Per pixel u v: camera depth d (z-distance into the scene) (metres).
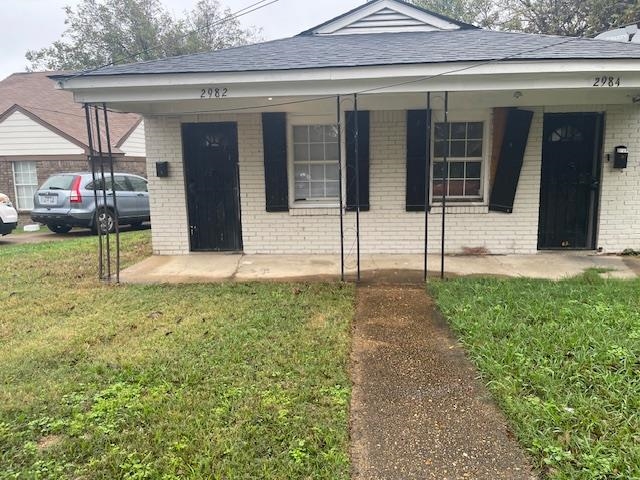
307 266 7.21
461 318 4.57
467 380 3.45
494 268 6.80
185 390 3.29
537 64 5.27
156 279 6.61
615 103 7.00
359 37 8.37
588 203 7.73
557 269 6.67
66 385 3.39
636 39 8.29
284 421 2.89
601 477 2.33
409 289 5.87
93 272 7.05
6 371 3.64
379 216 7.83
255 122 7.77
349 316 4.85
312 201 8.07
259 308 5.15
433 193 7.77
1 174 14.52
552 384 3.18
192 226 8.25
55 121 14.98
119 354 3.91
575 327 4.12
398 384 3.42
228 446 2.65
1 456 2.63
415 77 5.46
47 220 11.59
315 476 2.43
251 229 8.07
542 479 2.39
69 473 2.48
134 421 2.91
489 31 8.42
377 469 2.51
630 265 6.82
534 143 7.41
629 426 2.72
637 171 7.41
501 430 2.83
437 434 2.81
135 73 5.57
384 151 7.66
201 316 4.91
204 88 5.72
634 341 3.77
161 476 2.44
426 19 8.66
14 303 5.50
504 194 7.56
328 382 3.39
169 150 7.95
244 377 3.47
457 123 7.64
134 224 13.20
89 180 11.65
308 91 5.66
